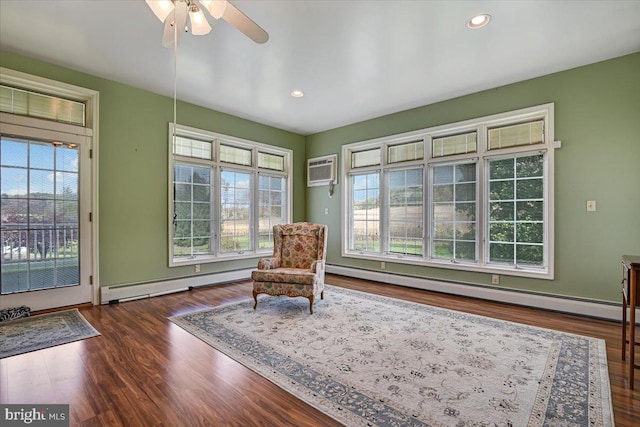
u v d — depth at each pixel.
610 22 2.56
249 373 2.09
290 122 5.43
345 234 5.56
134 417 1.63
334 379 2.01
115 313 3.34
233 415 1.65
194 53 3.11
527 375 2.05
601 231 3.20
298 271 3.65
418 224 4.68
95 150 3.62
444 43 2.91
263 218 5.59
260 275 3.56
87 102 3.64
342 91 4.05
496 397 1.81
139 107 3.98
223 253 4.96
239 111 4.85
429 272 4.45
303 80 3.73
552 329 2.88
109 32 2.76
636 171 3.03
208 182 4.81
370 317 3.23
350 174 5.62
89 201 3.60
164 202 4.21
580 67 3.32
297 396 1.83
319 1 2.32
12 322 2.99
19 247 3.19
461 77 3.63
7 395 1.82
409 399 1.79
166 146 4.24
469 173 4.18
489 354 2.36
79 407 1.71
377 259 5.04
